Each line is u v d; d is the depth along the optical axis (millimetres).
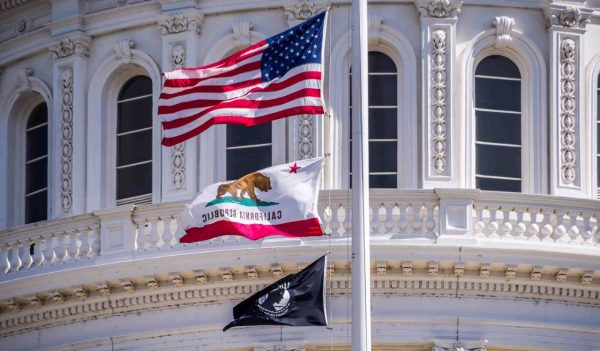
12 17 71312
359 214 53219
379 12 67438
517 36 67875
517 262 63938
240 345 64125
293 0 67438
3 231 67562
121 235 65750
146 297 65125
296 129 66812
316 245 63688
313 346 63844
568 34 68062
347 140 66750
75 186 68875
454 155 66812
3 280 67062
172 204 65312
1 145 71062
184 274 64500
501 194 64875
